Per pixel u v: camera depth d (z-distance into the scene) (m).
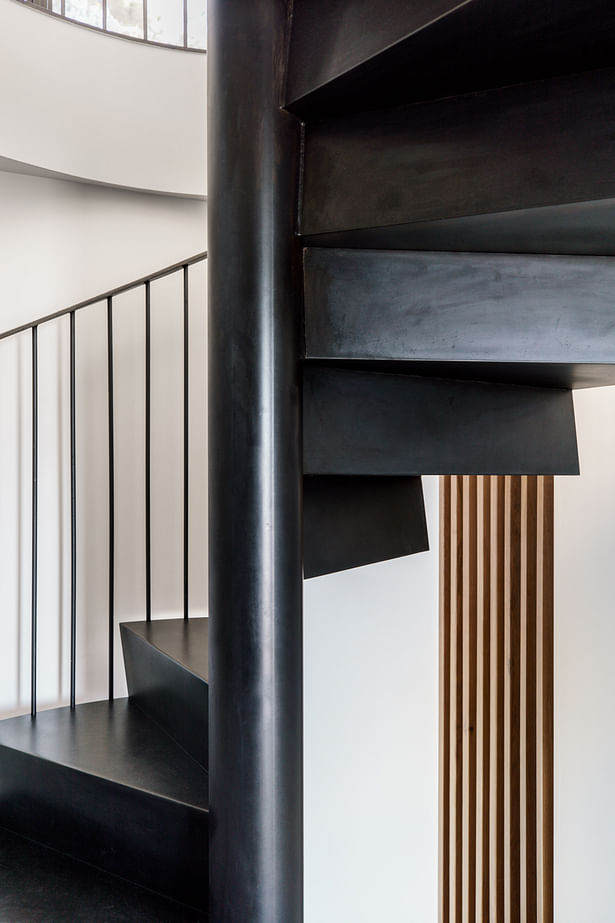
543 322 1.38
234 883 1.39
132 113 3.03
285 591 1.39
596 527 2.87
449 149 1.24
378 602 2.50
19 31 2.71
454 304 1.38
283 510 1.38
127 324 3.22
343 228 1.32
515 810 2.97
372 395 1.61
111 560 2.69
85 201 3.14
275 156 1.35
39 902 1.77
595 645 2.87
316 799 2.38
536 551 2.86
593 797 2.90
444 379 1.72
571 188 1.13
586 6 0.99
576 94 1.15
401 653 2.54
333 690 2.41
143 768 1.94
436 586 2.61
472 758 3.24
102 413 3.17
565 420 1.95
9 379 2.98
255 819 1.38
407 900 2.54
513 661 2.98
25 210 3.01
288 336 1.37
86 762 1.99
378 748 2.49
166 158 3.11
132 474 3.24
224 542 1.40
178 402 3.32
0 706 2.97
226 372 1.38
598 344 1.39
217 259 1.39
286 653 1.39
